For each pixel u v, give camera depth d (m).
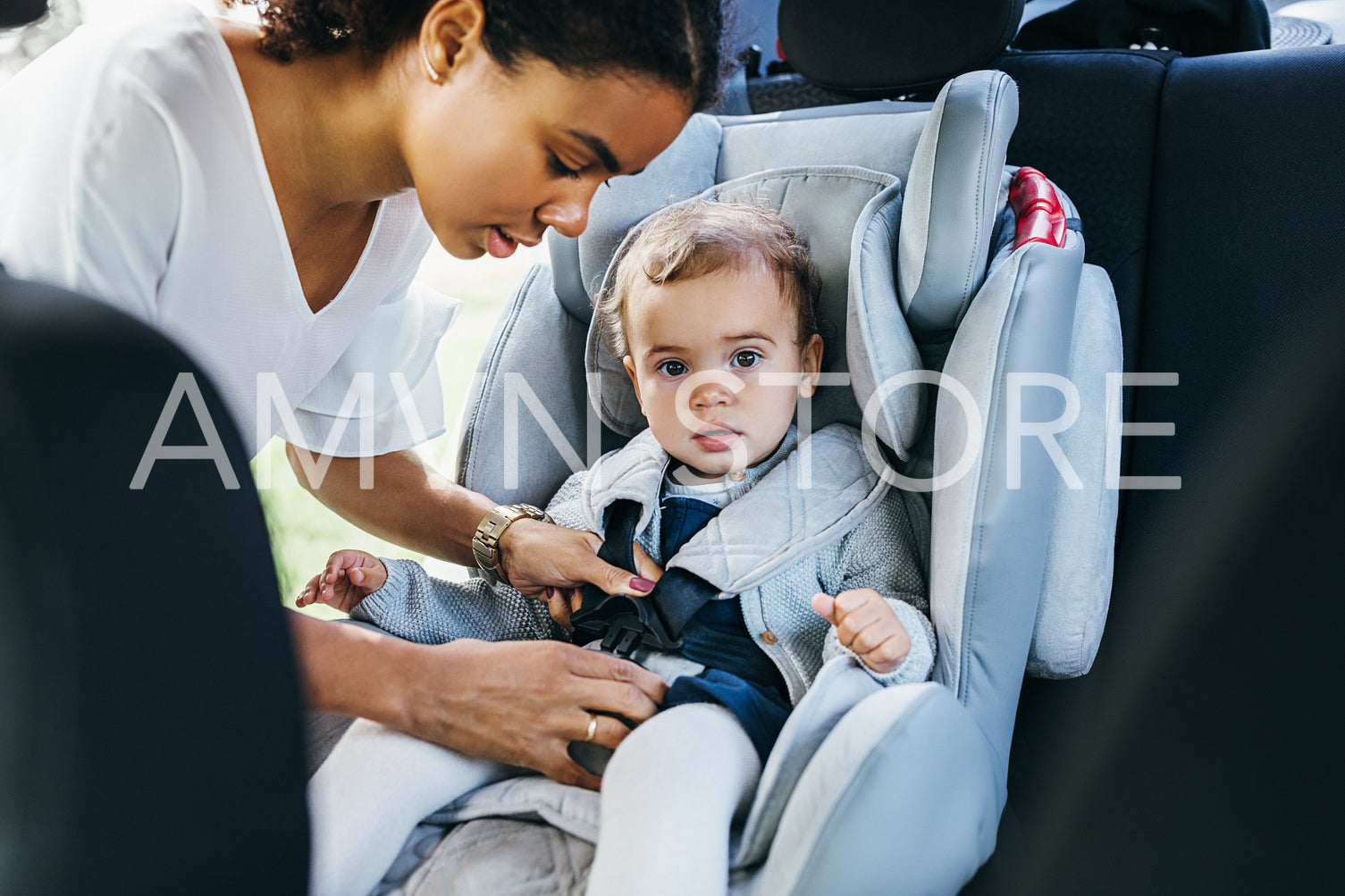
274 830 0.44
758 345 1.02
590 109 0.65
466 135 0.67
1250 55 1.12
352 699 0.77
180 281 0.71
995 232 1.08
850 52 1.17
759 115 1.30
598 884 0.68
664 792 0.71
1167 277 1.15
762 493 1.02
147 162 0.66
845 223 1.10
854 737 0.69
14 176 0.65
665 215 1.07
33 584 0.36
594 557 1.00
